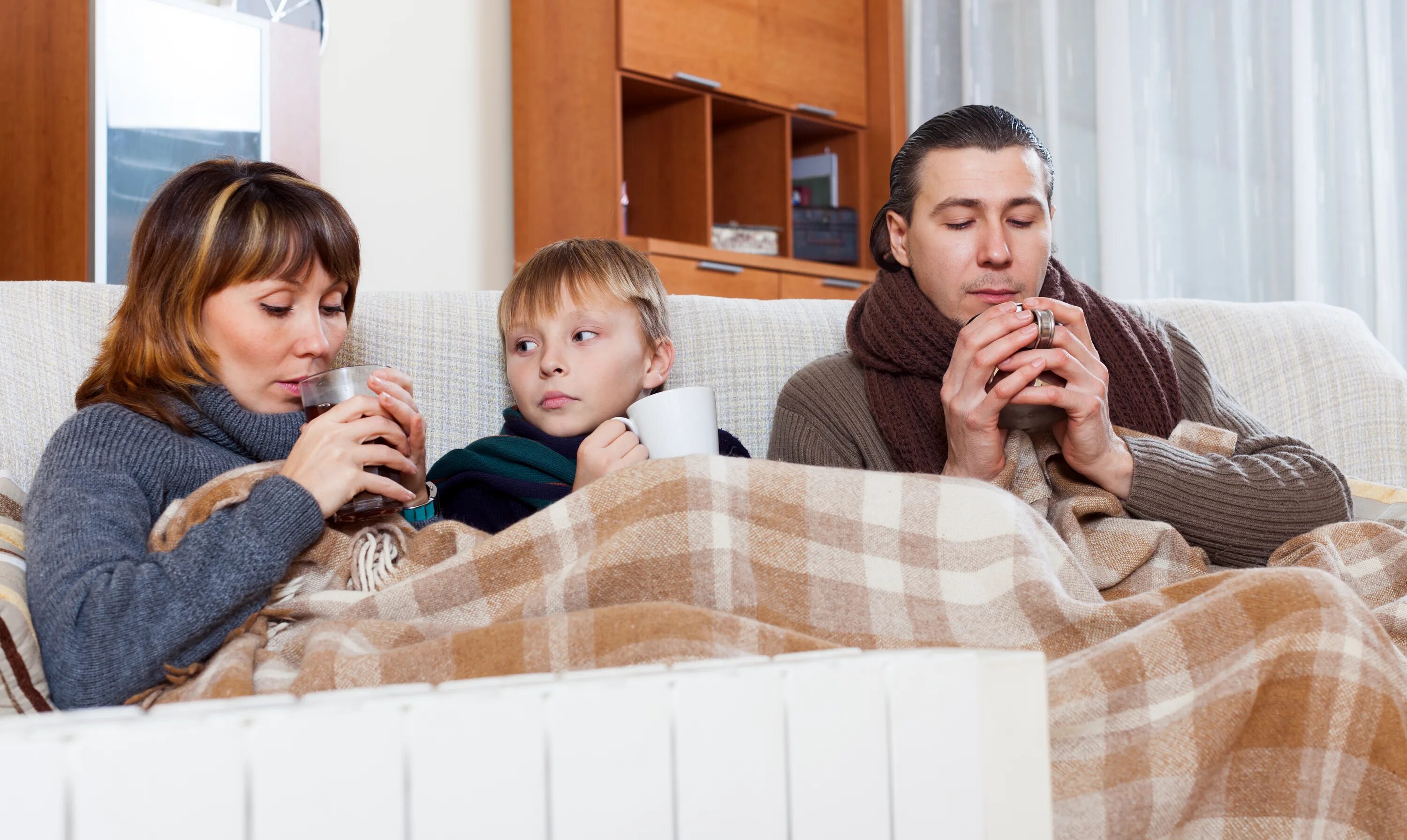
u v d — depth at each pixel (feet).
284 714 1.47
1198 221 10.50
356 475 3.17
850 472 2.97
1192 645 2.30
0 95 7.95
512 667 2.39
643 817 1.62
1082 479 4.04
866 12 12.41
